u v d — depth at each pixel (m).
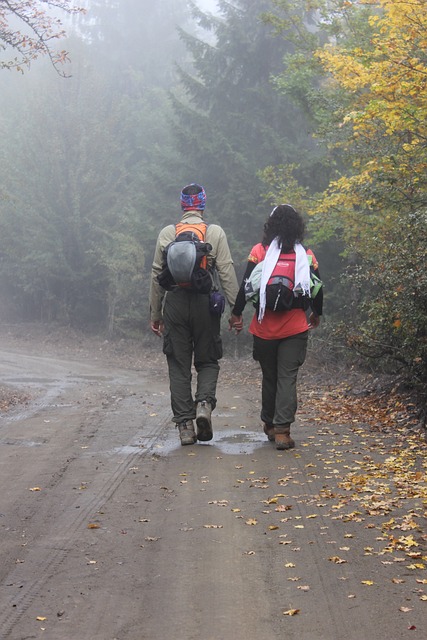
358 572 4.30
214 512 5.48
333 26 17.62
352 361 14.63
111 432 8.86
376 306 9.81
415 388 9.94
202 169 28.19
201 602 3.98
